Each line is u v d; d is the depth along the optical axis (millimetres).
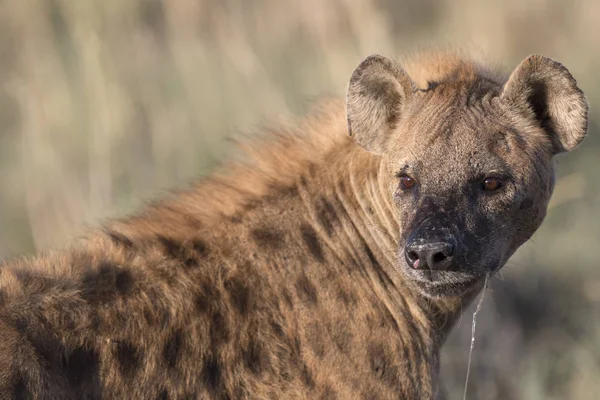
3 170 19266
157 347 8992
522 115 9758
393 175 9766
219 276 9391
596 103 21234
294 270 9578
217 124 17703
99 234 9711
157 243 9531
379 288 9797
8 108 20688
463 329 14461
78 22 16859
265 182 9984
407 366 9664
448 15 25266
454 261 9211
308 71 20016
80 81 17578
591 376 13969
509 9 24578
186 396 8992
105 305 9023
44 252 9859
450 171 9492
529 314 15750
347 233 9898
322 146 10219
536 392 13477
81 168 16500
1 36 20391
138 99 17844
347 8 17312
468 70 10227
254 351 9211
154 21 20344
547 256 16844
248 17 21391
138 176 17031
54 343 8742
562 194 17203
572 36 24969
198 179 10445
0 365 8445
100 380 8766
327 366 9367
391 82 10008
